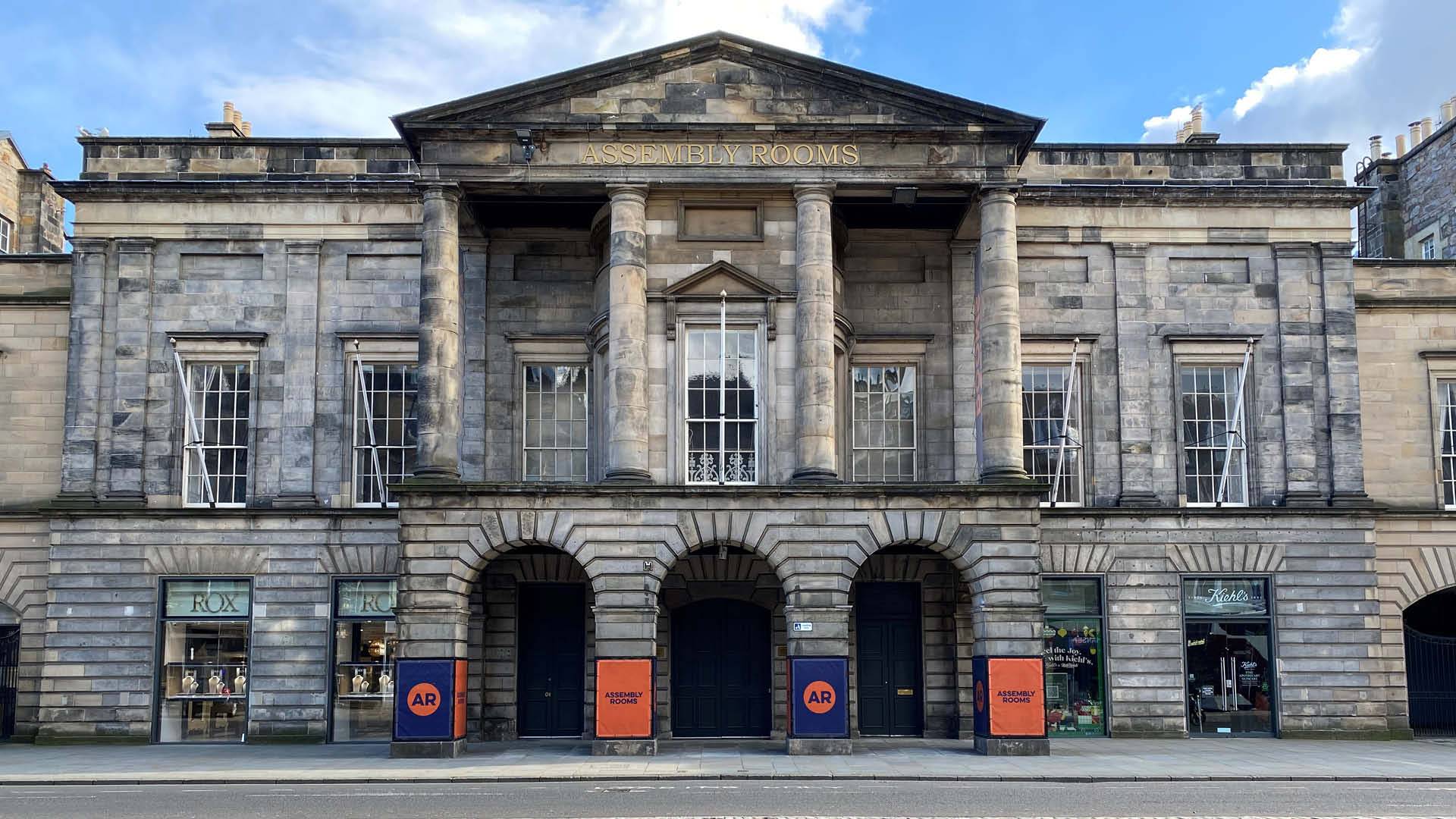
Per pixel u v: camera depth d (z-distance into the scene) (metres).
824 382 32.81
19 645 37.44
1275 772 27.31
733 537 31.58
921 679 36.22
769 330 33.84
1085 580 36.81
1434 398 39.09
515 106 33.38
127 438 37.03
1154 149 38.44
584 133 33.41
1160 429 37.44
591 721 35.72
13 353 38.41
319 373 37.41
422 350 32.84
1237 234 38.12
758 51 33.72
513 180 33.28
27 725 36.66
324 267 37.78
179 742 35.91
